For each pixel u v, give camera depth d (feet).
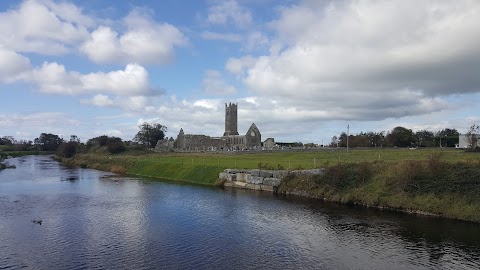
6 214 141.69
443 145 546.26
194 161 293.64
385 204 143.95
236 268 85.81
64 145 557.74
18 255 94.99
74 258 92.68
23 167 378.12
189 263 89.04
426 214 131.85
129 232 115.75
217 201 165.48
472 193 127.65
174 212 143.84
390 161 170.30
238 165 244.01
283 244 102.58
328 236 109.09
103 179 261.24
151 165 305.53
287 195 178.40
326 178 171.42
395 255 92.79
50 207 155.22
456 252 94.07
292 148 424.05
